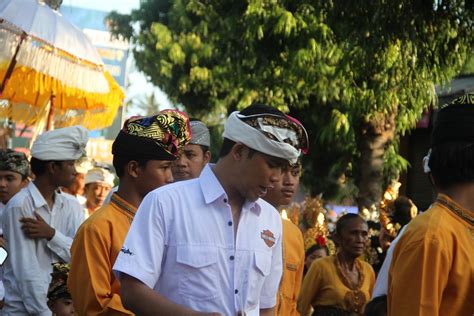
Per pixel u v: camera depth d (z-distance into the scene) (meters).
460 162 3.73
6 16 8.95
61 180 6.59
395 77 10.95
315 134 18.55
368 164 15.88
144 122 4.86
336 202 19.56
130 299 3.57
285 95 17.08
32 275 6.39
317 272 7.82
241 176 3.69
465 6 9.87
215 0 18.02
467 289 3.63
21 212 6.47
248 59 16.48
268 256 3.84
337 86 15.45
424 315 3.57
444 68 10.94
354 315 7.70
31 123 10.73
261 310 3.96
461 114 3.77
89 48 9.61
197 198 3.72
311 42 15.12
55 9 9.59
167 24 19.98
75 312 4.78
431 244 3.60
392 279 3.74
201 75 18.28
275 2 15.34
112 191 5.41
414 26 10.05
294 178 5.33
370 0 10.03
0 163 7.55
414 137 17.88
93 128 11.06
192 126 5.79
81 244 4.69
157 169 4.82
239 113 3.72
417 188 17.83
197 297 3.63
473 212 3.73
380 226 9.77
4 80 9.12
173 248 3.65
